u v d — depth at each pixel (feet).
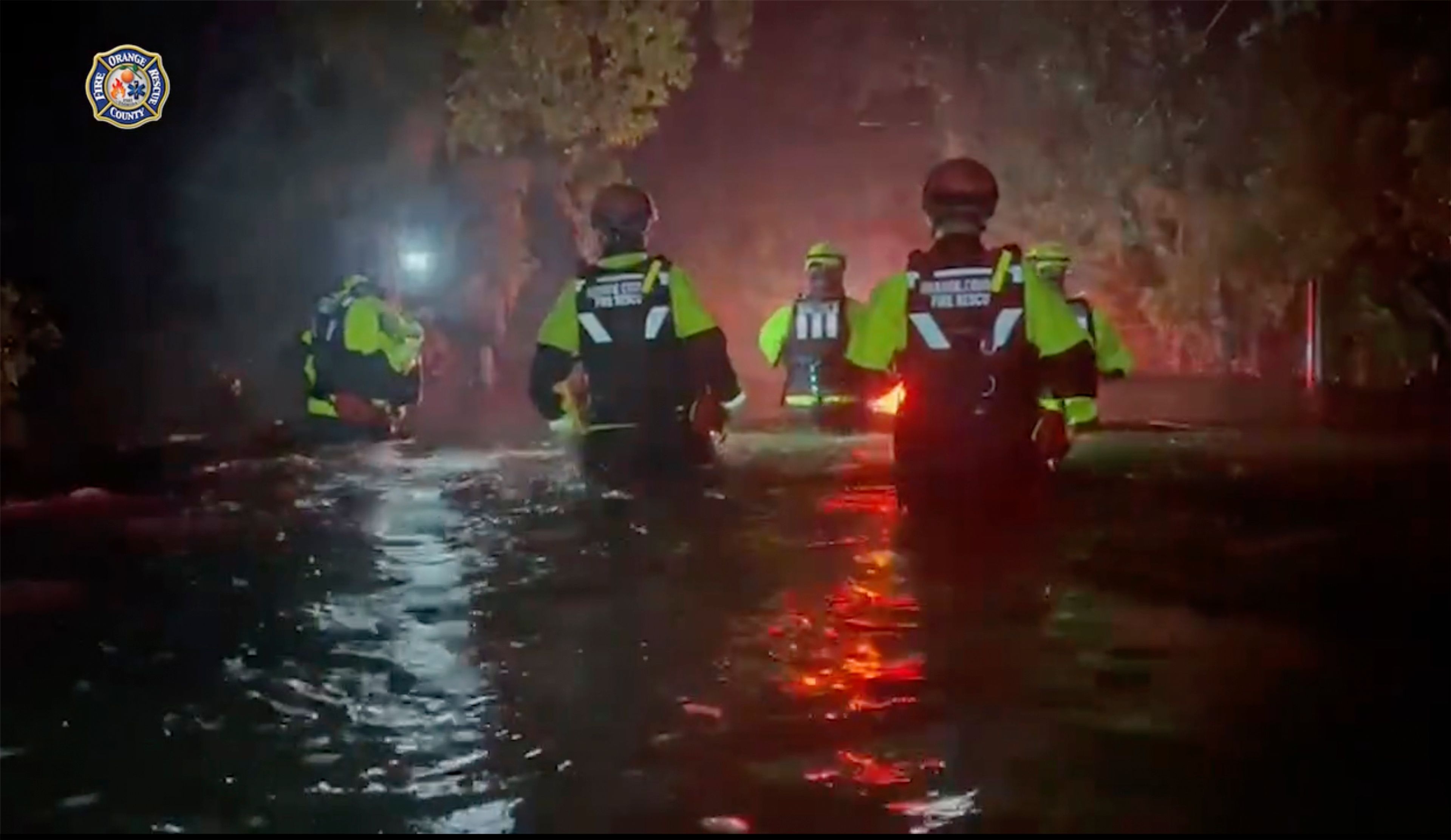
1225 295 83.30
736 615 23.72
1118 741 17.66
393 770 17.39
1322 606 23.75
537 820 15.76
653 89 81.56
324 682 20.93
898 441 25.11
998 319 24.43
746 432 45.91
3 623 24.56
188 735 18.79
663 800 16.16
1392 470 38.01
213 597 26.04
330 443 45.75
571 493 30.48
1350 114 71.26
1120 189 89.76
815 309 43.55
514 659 21.81
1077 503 29.48
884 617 23.31
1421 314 67.87
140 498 36.45
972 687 19.89
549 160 81.87
